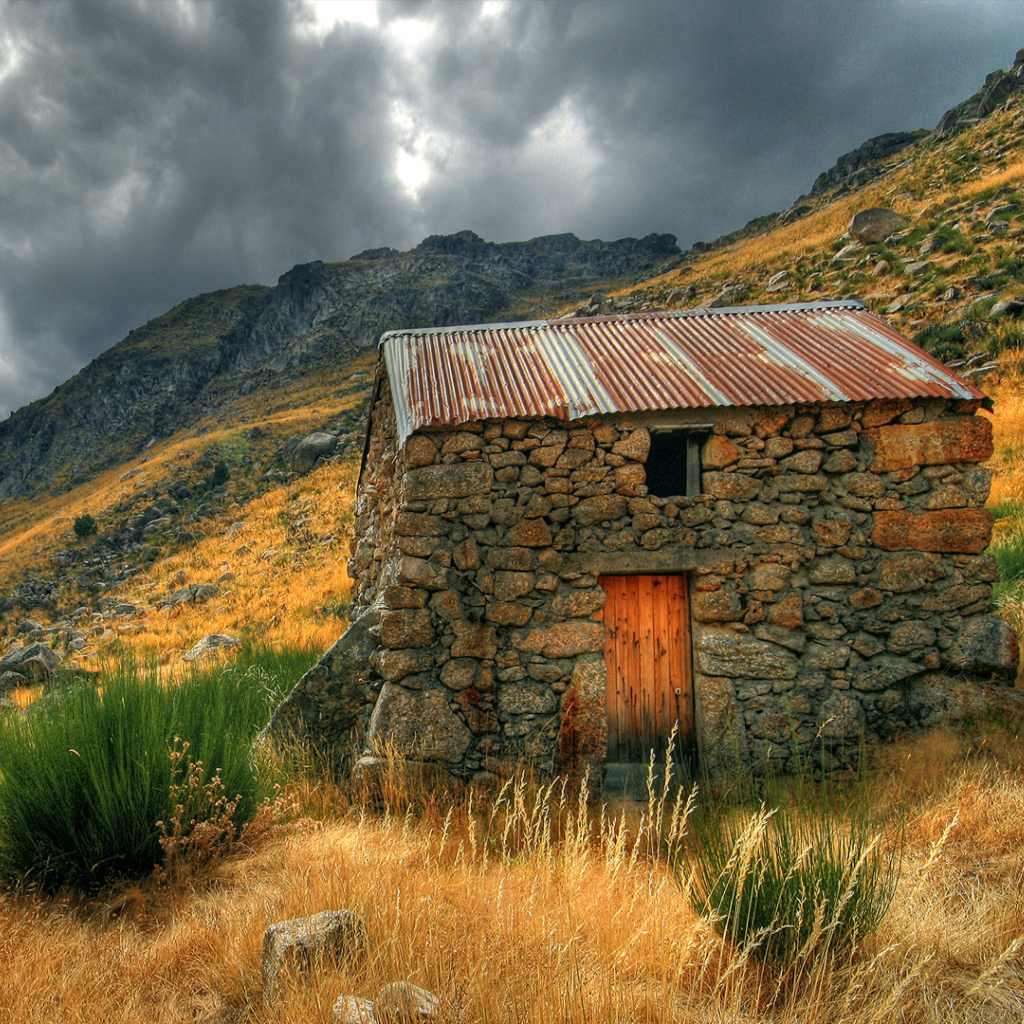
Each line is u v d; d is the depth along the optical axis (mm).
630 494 6332
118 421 138125
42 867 4188
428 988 2979
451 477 6301
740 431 6359
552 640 6188
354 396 70562
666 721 6477
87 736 4531
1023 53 53562
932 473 6273
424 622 6191
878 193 40719
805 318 7980
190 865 4293
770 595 6238
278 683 9133
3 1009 2957
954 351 18906
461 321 144250
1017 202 26594
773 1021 2805
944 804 4766
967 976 2961
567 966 3047
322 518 28672
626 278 164625
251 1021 2906
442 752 6043
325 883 3859
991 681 6125
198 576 26125
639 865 4297
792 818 3695
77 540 45500
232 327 167500
